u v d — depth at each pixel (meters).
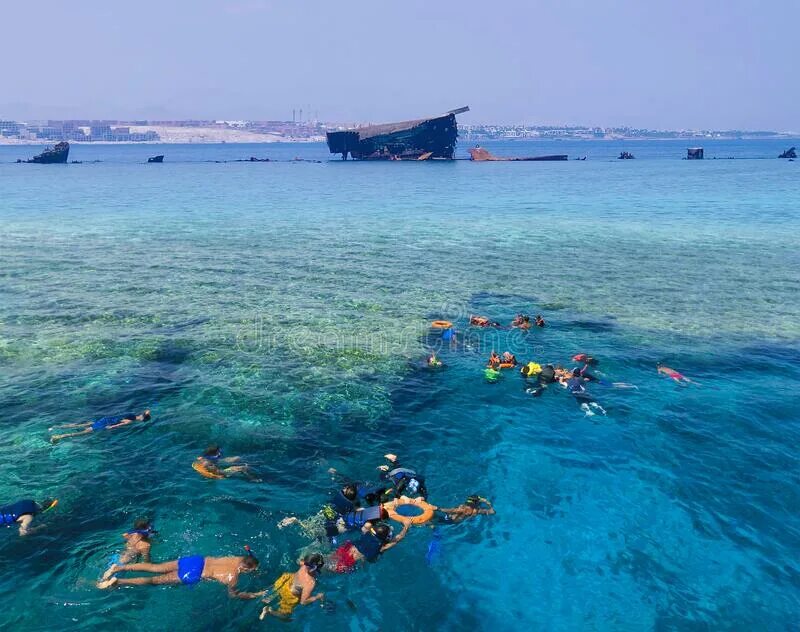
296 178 99.56
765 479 12.04
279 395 15.48
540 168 129.00
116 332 19.69
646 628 8.41
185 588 8.81
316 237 39.06
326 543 9.99
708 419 14.59
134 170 122.06
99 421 13.41
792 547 10.05
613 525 10.66
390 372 17.22
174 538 9.91
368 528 10.17
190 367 17.09
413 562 9.70
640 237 39.84
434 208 56.31
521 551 10.00
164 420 13.92
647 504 11.25
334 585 9.14
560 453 13.08
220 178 99.12
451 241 38.16
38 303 22.61
